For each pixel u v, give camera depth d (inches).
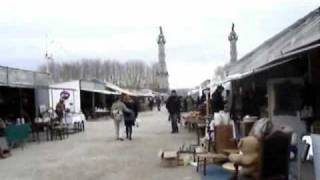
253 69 565.6
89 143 847.1
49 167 576.7
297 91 627.2
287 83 634.8
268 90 652.1
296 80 629.9
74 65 4097.0
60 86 1584.6
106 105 2220.7
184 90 4067.4
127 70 4594.0
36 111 1117.7
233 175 402.6
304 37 414.0
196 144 724.0
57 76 3939.5
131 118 882.8
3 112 1034.1
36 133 974.4
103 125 1373.0
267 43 667.4
